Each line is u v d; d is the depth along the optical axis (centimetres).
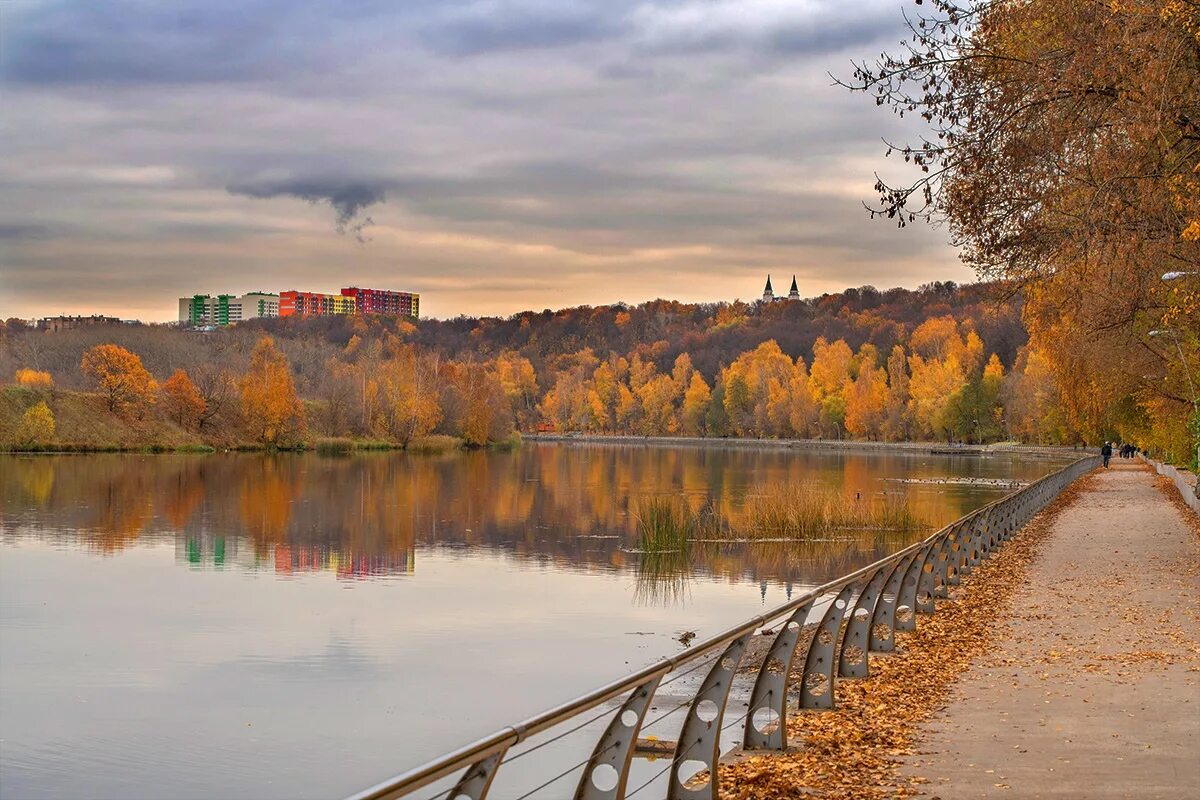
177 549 3719
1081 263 2003
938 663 1393
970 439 14775
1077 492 5462
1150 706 1144
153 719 1672
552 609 2581
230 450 10981
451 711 1709
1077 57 1700
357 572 3200
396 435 12506
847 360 17888
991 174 1864
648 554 3616
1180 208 1744
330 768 1453
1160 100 1600
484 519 4816
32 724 1655
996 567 2506
